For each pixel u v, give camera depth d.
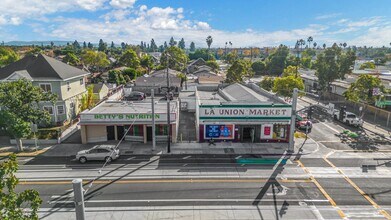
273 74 120.88
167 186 23.61
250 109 34.12
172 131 34.72
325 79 61.16
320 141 35.66
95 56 115.19
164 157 30.27
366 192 22.69
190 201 21.31
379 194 22.38
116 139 35.88
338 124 44.16
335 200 21.47
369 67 98.31
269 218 19.17
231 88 52.62
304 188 23.30
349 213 19.77
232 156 30.56
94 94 55.47
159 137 35.44
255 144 34.28
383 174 26.02
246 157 30.25
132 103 43.00
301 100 63.00
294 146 33.69
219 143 34.56
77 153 29.05
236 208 20.36
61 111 42.09
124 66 114.50
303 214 19.64
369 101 45.41
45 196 22.05
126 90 69.25
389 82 57.69
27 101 32.16
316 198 21.73
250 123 34.38
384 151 32.19
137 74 100.75
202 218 19.17
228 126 34.66
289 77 54.03
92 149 28.98
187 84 73.44
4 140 35.84
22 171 26.70
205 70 99.69
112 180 24.72
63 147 33.47
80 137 37.28
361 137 37.44
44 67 42.25
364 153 31.52
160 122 34.56
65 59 109.00
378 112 48.97
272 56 133.62
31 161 29.17
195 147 33.28
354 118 42.84
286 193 22.47
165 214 19.64
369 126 42.94
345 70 59.94
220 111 34.16
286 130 34.59
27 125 30.61
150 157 30.27
